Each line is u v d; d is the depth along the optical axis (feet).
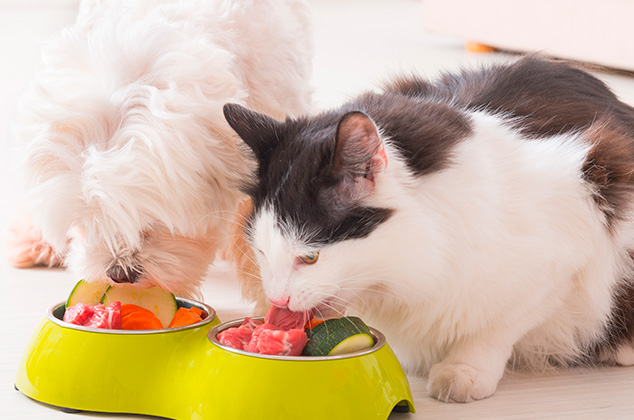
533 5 18.30
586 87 6.47
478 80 6.42
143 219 5.34
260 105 6.82
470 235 5.01
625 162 5.51
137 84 5.47
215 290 7.43
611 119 6.03
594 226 5.39
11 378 5.42
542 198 5.27
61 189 5.24
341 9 31.58
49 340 5.01
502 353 5.41
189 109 5.44
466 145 5.14
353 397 4.52
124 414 4.92
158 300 5.64
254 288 6.54
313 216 4.66
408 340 5.64
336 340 4.76
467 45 20.74
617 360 5.91
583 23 17.08
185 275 5.71
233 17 6.56
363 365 4.63
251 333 5.00
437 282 5.04
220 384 4.55
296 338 4.72
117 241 5.38
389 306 5.39
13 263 8.13
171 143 5.32
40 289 7.45
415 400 5.24
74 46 5.78
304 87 7.58
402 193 4.78
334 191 4.65
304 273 4.72
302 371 4.48
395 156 4.84
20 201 7.67
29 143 5.41
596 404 5.18
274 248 4.74
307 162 4.74
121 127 5.37
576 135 5.71
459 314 5.26
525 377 5.72
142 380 4.87
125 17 6.18
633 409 5.09
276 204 4.77
